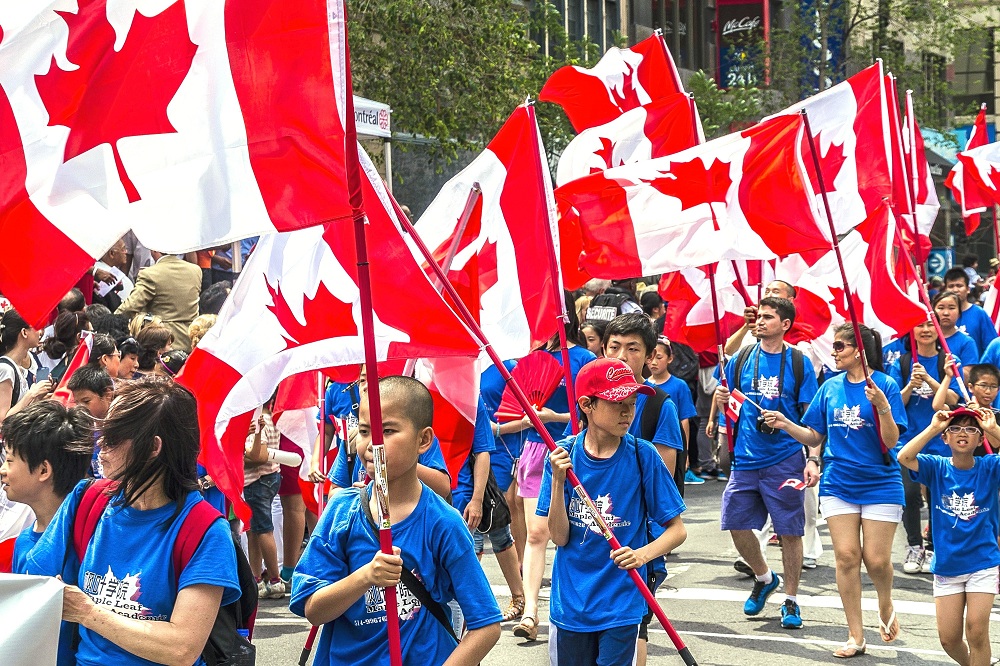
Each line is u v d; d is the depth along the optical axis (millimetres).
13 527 5539
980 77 49750
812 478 8820
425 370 6984
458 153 22938
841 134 10320
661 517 6035
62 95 4320
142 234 4332
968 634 7211
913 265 11141
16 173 4324
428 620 4191
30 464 4332
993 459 7188
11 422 4383
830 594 9961
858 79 10758
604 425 5945
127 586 3852
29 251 4348
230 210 4289
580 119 10859
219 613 3941
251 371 5867
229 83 4289
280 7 4238
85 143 4336
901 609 9492
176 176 4328
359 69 20578
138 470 3846
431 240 7402
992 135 49750
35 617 3520
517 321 7523
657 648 8375
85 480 4176
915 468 7316
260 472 9438
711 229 8477
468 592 4164
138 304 11344
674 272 10570
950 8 36250
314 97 4219
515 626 8617
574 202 8602
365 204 5480
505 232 7516
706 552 11586
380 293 5625
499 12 21844
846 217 10344
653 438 7465
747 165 8422
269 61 4254
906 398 10828
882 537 8109
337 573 4207
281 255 5816
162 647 3723
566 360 7250
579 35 34719
